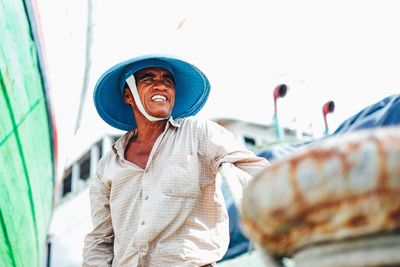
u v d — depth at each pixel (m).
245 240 5.56
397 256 0.67
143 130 2.36
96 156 13.00
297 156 0.73
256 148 6.64
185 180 2.13
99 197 2.41
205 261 2.07
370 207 0.66
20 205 3.81
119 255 2.20
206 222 2.15
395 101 3.08
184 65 2.55
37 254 4.71
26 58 3.57
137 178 2.22
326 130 7.54
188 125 2.28
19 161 3.68
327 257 0.71
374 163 0.66
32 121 3.84
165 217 2.08
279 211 0.73
